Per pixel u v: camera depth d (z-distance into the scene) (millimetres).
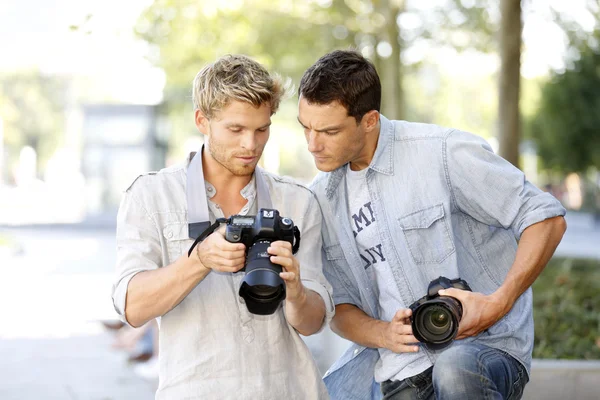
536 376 5531
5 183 49250
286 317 2941
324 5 14344
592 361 5777
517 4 9398
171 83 16531
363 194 3498
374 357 3615
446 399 3029
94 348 8422
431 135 3445
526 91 28359
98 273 14430
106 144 22391
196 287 2916
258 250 2668
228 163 2893
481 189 3352
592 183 31812
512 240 3531
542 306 7816
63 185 41188
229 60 2869
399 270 3428
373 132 3436
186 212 2977
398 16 12328
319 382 3016
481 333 3295
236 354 2865
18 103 47219
